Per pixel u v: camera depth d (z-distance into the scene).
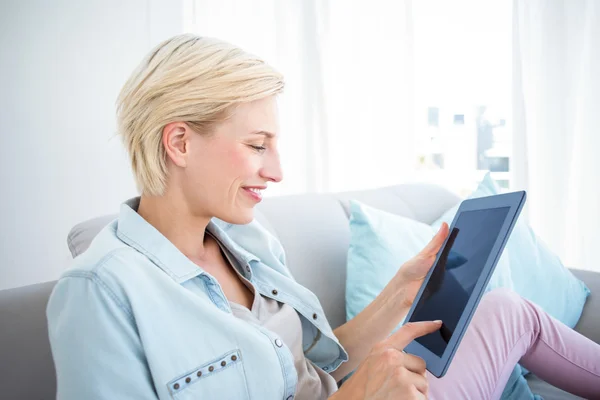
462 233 0.97
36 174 2.20
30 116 2.18
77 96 2.25
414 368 0.77
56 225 2.25
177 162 0.85
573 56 2.69
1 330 0.90
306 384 1.00
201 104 0.82
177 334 0.79
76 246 1.08
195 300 0.82
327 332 1.09
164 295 0.81
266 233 1.19
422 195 1.85
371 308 1.15
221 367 0.80
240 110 0.85
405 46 2.65
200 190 0.87
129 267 0.79
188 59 0.84
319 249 1.41
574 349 1.13
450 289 0.88
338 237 1.48
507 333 1.09
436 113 2.91
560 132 2.68
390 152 2.69
